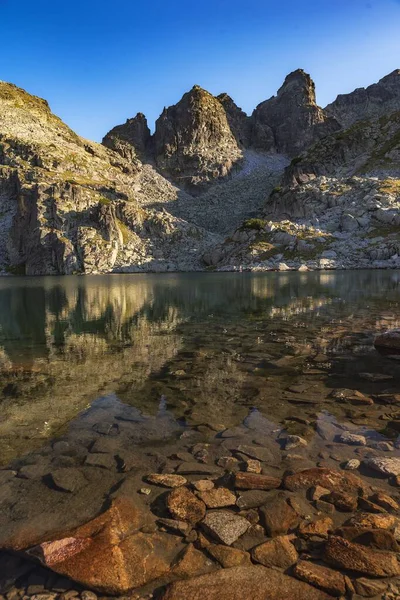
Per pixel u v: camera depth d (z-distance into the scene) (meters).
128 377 11.79
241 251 108.69
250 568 4.42
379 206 103.88
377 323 20.19
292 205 129.12
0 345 16.95
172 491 5.81
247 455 6.94
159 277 83.56
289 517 5.23
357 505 5.47
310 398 9.73
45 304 33.75
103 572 4.36
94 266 120.81
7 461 6.89
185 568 4.43
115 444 7.46
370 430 7.88
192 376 11.77
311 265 90.81
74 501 5.70
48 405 9.56
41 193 138.50
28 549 4.71
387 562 4.46
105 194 157.12
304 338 16.97
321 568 4.41
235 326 20.56
